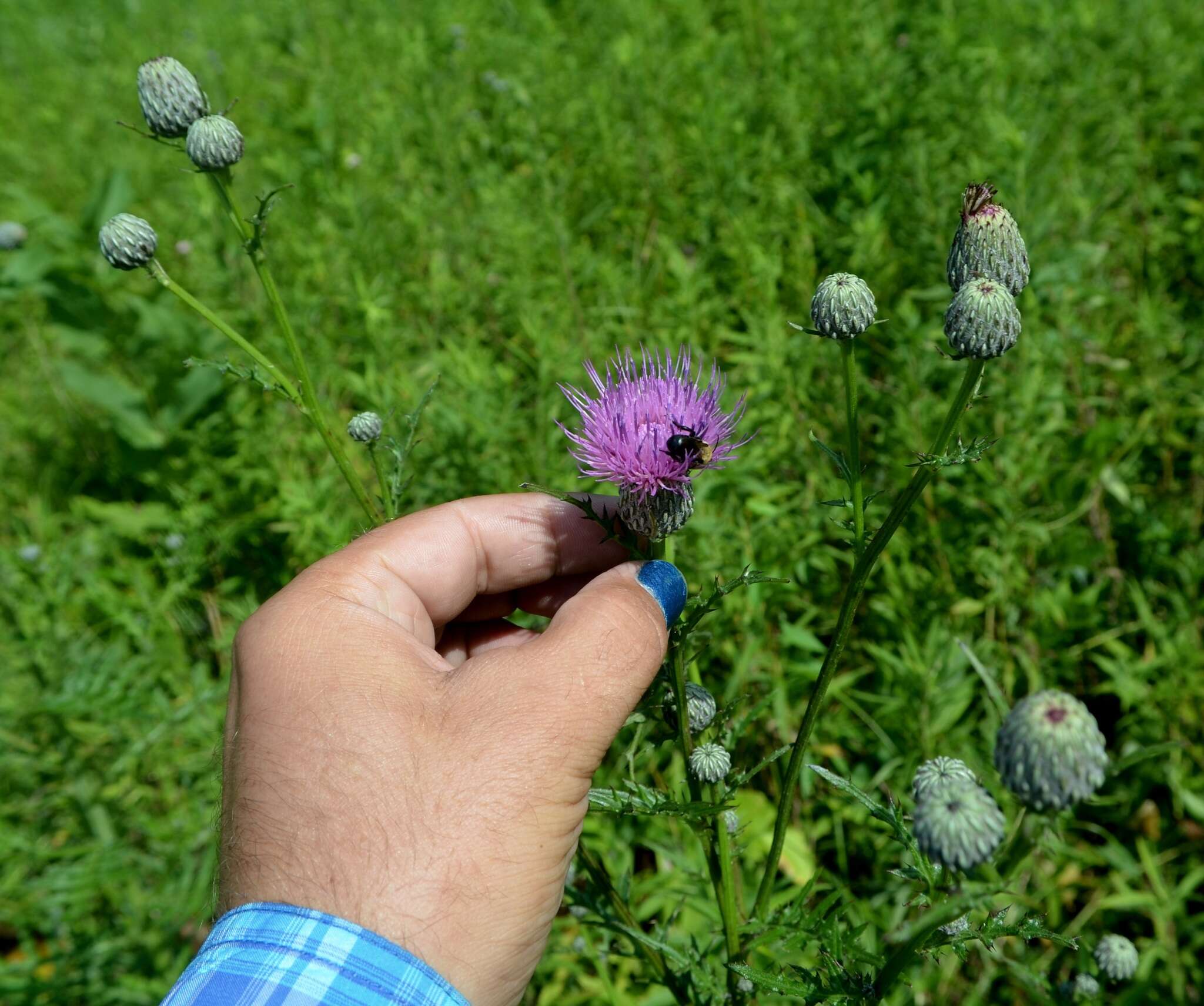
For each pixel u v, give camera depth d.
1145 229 0.61
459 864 0.20
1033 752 0.18
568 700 0.22
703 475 0.46
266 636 0.24
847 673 0.48
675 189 0.73
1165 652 0.43
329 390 0.61
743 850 0.28
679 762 0.42
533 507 0.31
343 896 0.20
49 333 0.78
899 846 0.40
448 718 0.22
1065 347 0.51
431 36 1.02
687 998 0.30
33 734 0.49
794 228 0.65
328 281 0.67
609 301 0.62
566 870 0.23
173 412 0.67
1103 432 0.50
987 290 0.22
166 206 0.85
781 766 0.43
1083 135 0.68
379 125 0.83
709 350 0.57
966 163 0.63
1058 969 0.39
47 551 0.61
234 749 0.23
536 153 0.74
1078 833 0.44
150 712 0.48
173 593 0.54
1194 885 0.39
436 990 0.19
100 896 0.47
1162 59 0.70
